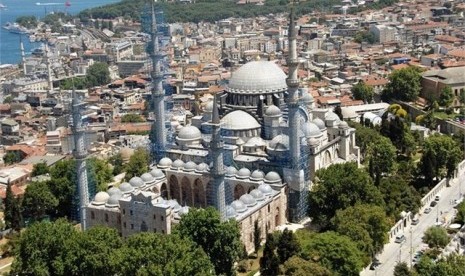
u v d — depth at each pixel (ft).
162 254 571.69
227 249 648.38
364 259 651.25
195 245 625.41
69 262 593.83
